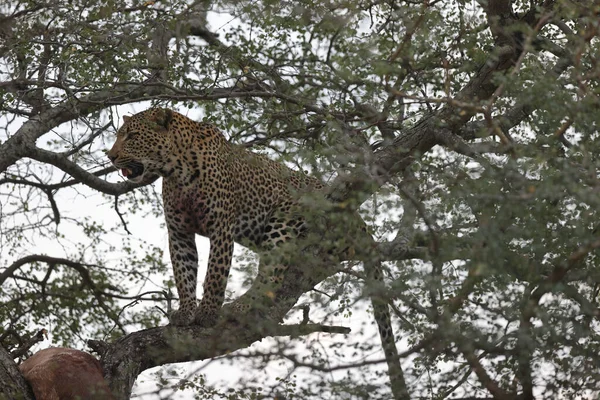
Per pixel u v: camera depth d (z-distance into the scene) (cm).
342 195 1080
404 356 884
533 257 932
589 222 904
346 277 932
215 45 1374
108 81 1337
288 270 1178
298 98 1257
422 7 1070
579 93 925
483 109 916
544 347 889
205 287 1289
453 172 943
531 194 838
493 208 898
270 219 1355
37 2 1341
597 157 927
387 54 1110
